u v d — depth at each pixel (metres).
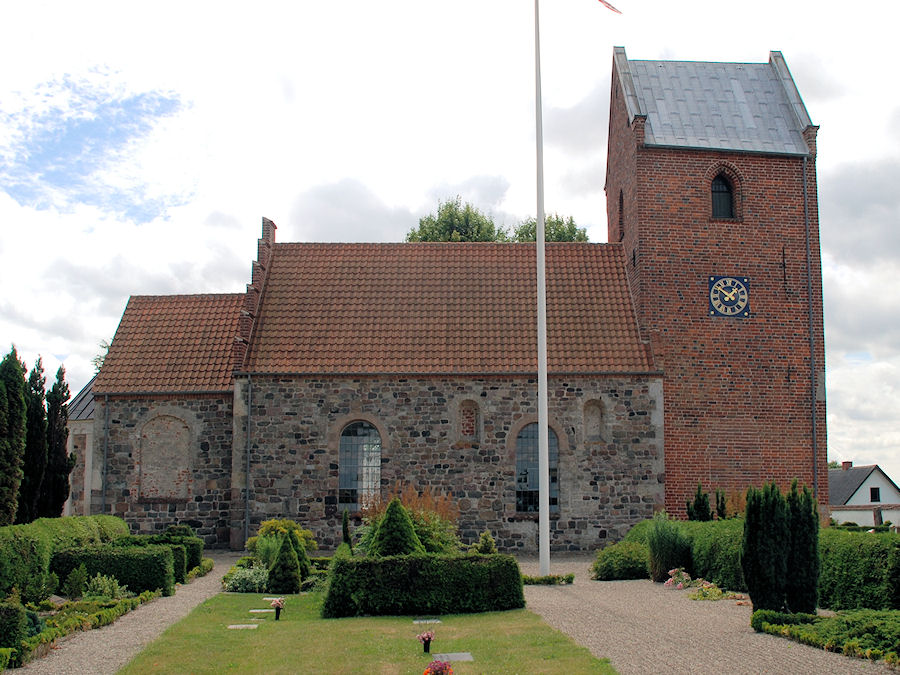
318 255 34.12
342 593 17.12
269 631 15.11
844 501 61.84
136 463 30.53
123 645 14.34
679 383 30.89
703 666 11.89
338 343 30.44
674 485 30.23
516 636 14.17
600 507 28.97
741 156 32.34
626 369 29.45
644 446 29.22
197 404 30.78
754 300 31.66
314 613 17.42
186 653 13.31
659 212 31.84
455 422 29.28
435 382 29.50
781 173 32.47
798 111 33.44
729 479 30.52
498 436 29.20
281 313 31.59
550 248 34.16
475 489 28.97
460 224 58.84
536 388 29.44
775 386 31.20
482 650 13.18
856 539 16.64
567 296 32.22
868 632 12.88
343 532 27.22
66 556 19.83
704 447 30.61
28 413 24.47
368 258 33.97
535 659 12.44
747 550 15.71
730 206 32.72
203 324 33.56
